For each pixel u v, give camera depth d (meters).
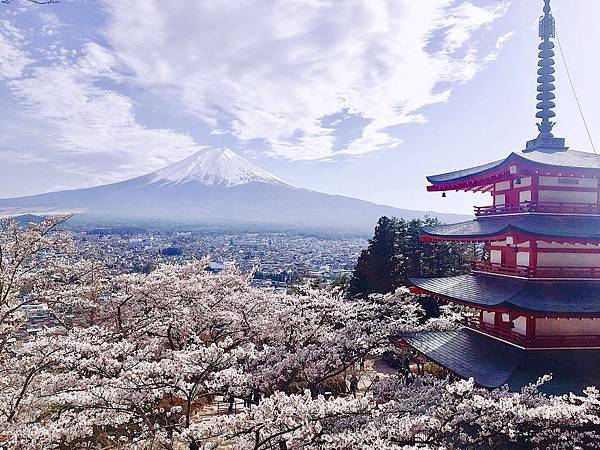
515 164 14.35
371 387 15.56
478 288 15.72
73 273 21.72
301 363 14.38
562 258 14.40
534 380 12.41
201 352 11.69
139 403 10.39
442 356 15.38
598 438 11.99
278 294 22.55
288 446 9.20
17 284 18.59
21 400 11.58
